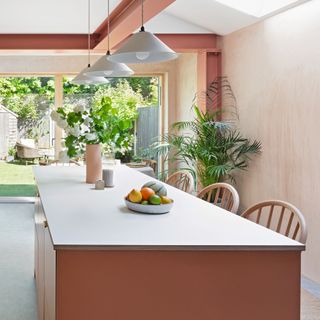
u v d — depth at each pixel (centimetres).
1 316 337
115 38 566
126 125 372
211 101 631
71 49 644
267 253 187
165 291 185
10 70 809
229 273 187
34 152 823
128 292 184
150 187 269
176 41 627
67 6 527
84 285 183
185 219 239
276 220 475
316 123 409
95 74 403
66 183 377
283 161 467
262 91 510
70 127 363
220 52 627
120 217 242
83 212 256
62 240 189
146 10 423
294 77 444
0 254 493
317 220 409
